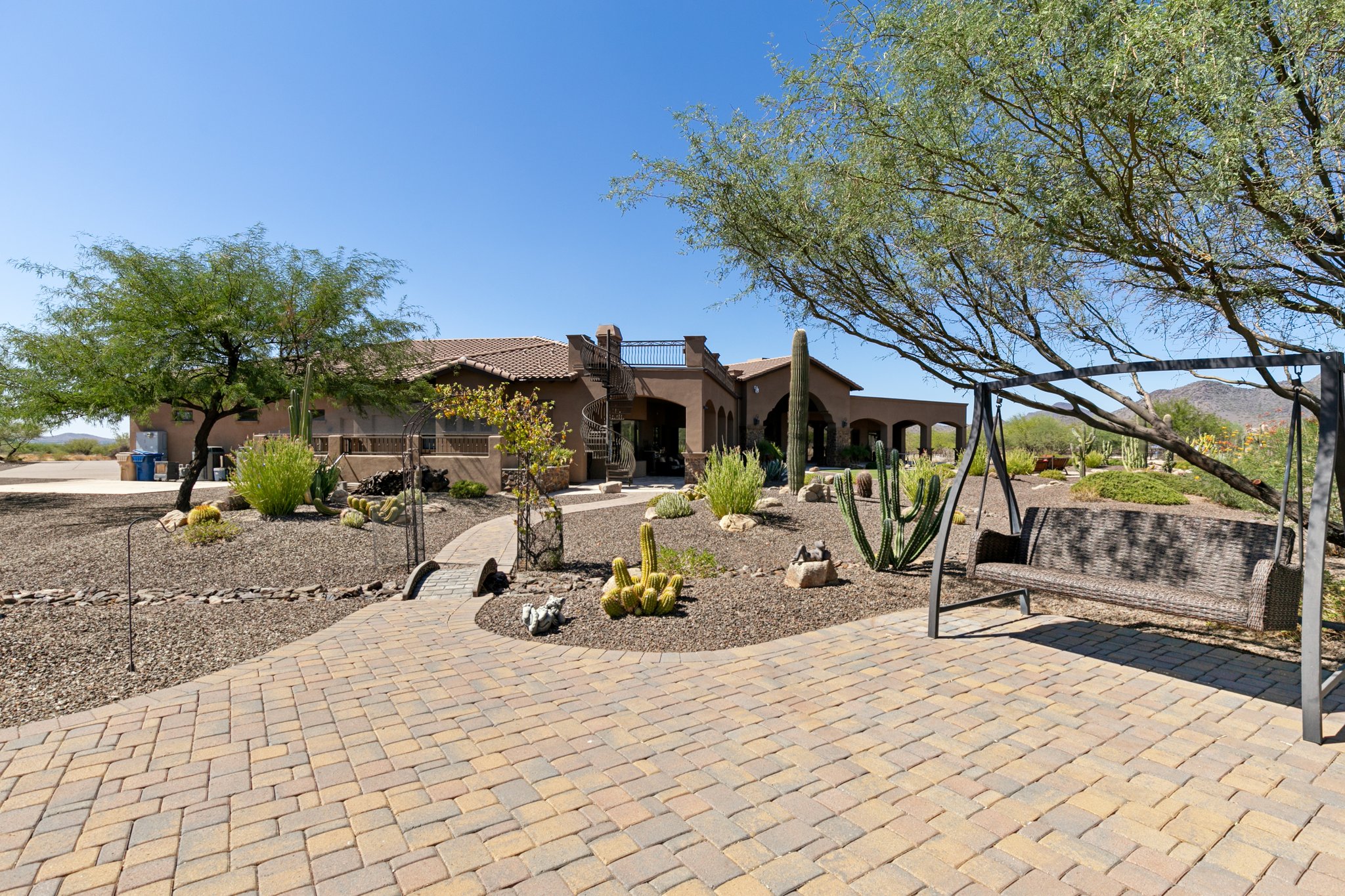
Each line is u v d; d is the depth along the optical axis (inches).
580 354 853.2
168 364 488.1
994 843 100.6
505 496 623.8
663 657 189.5
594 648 199.9
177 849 100.1
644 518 480.4
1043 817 107.5
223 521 402.0
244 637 211.3
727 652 192.7
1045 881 92.1
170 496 660.7
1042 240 169.6
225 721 146.4
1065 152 152.9
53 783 119.6
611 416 896.3
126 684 170.1
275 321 557.3
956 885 91.3
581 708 152.8
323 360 631.2
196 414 933.8
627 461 852.0
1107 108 138.3
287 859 97.7
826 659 185.8
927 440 1457.9
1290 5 124.0
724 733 138.9
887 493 304.2
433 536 413.7
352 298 634.2
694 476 821.2
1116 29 134.9
